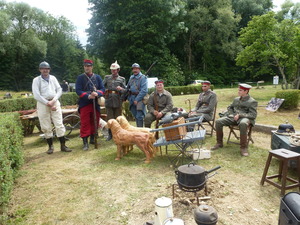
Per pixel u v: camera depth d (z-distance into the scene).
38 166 4.38
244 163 4.10
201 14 32.44
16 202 3.10
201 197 2.90
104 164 4.34
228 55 34.12
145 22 23.75
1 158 2.65
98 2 24.38
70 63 46.50
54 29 52.34
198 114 5.33
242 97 4.82
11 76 43.84
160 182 3.48
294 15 32.28
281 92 8.91
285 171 2.97
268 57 13.17
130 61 25.55
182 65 35.06
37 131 7.87
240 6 38.72
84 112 5.30
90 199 3.11
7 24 37.28
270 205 2.83
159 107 5.30
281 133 4.04
